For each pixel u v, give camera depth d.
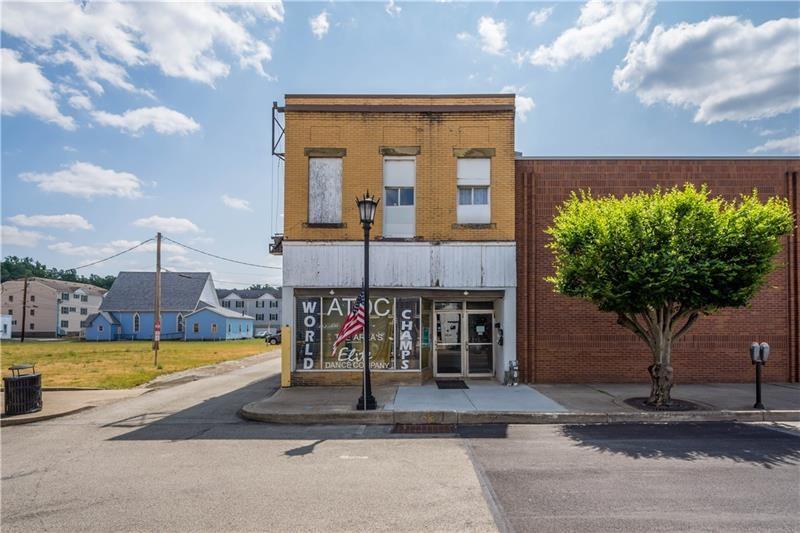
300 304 13.70
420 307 13.61
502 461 6.95
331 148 13.77
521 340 13.86
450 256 13.62
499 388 12.84
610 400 11.12
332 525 4.79
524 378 13.80
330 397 11.74
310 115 13.83
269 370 21.39
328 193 13.78
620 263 10.10
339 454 7.44
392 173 13.87
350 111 13.80
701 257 9.87
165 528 4.78
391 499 5.47
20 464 7.08
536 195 14.15
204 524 4.86
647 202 10.77
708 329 13.92
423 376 13.77
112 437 8.80
